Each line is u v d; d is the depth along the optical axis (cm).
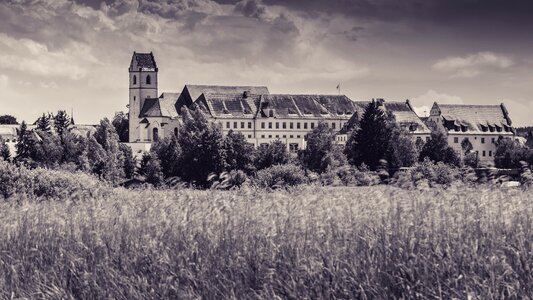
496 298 2197
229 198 3028
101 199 3328
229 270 2438
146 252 2559
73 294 2462
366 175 3900
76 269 2523
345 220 2689
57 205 3288
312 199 2927
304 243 2541
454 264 2364
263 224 2675
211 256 2498
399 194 2997
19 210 3128
